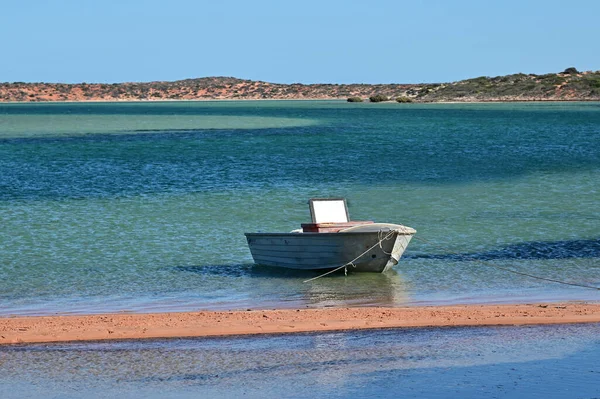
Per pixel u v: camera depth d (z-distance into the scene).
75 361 18.62
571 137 110.56
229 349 19.52
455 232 38.19
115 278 29.05
